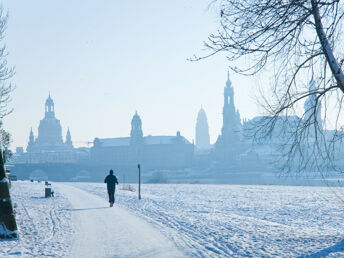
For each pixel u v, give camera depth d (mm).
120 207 18844
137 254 7508
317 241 8633
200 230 10875
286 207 20516
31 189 40500
